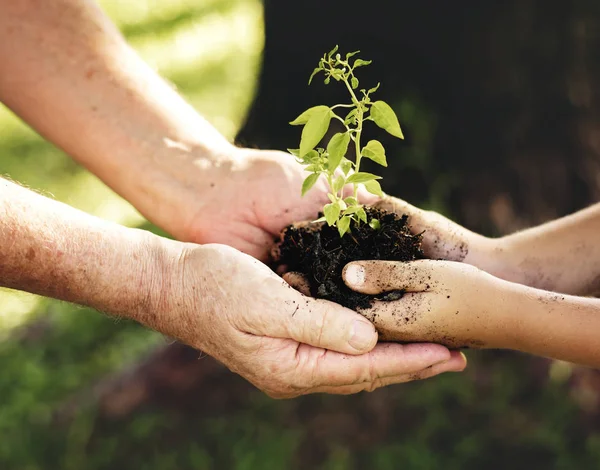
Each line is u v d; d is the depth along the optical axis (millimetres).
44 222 1956
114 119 2396
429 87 3732
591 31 3576
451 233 2328
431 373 2201
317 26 3850
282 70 4008
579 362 2053
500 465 3256
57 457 3686
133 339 4281
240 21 8352
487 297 2029
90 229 2027
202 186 2412
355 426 3402
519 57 3613
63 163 5996
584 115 3645
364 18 3734
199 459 3469
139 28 8156
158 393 3680
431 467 3266
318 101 3947
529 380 3377
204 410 3598
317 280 2160
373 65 3766
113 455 3586
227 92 6664
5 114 6684
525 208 3715
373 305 2092
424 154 3729
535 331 2018
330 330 2016
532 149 3689
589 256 2277
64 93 2377
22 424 3836
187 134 2461
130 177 2422
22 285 1985
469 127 3713
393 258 2197
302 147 1988
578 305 2004
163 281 2070
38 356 4266
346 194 2412
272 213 2398
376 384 2191
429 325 2070
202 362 3682
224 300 2041
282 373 2119
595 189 3668
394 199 2395
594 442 3211
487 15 3578
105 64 2410
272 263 2395
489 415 3336
